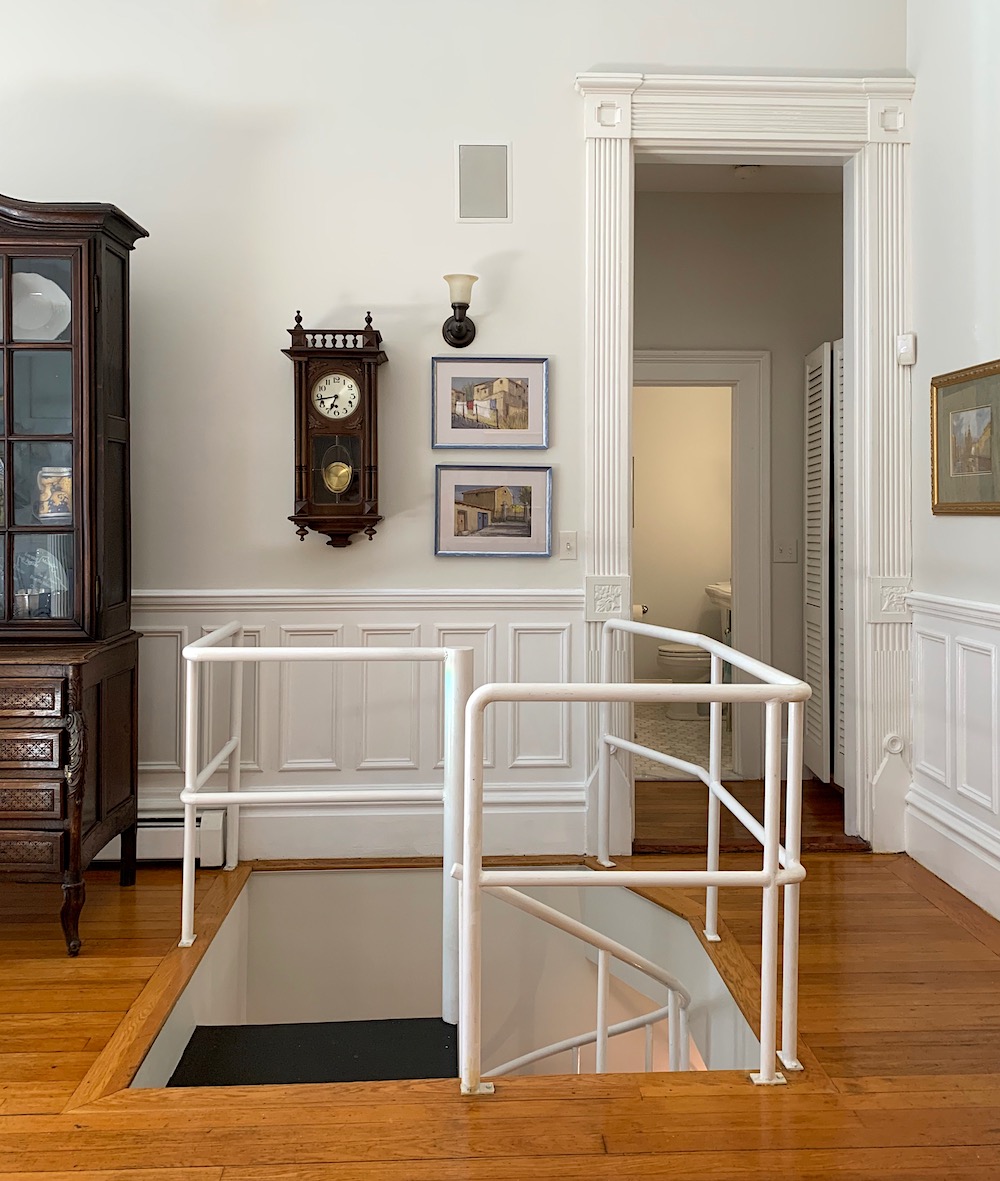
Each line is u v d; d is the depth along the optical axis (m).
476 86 3.77
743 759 5.15
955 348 3.49
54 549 3.22
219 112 3.73
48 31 3.69
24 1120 2.08
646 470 7.50
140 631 3.72
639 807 4.52
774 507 5.15
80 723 2.97
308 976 3.74
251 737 3.80
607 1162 1.94
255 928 3.72
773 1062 2.25
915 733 3.86
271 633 3.80
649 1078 2.25
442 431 3.79
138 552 3.77
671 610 7.53
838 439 4.65
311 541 3.79
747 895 3.40
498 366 3.79
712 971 2.90
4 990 2.72
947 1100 2.17
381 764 3.82
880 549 3.86
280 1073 2.64
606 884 2.15
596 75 3.70
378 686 3.82
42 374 3.19
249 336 3.76
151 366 3.75
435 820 3.82
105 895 3.44
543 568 3.84
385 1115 2.09
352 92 3.75
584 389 3.79
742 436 5.14
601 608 3.80
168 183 3.72
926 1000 2.65
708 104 3.76
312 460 3.69
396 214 3.77
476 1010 2.17
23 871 2.96
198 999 2.94
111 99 3.70
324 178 3.75
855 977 2.79
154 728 3.79
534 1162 1.94
